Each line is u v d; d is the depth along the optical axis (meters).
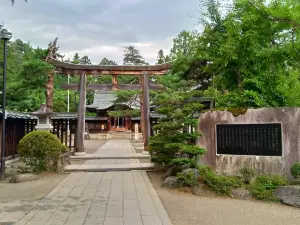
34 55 18.91
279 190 7.66
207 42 11.81
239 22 10.17
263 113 8.78
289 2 8.39
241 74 11.62
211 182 8.39
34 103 23.22
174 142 9.64
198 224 5.91
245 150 8.93
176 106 9.91
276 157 8.52
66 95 41.00
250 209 7.00
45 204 7.14
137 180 10.09
